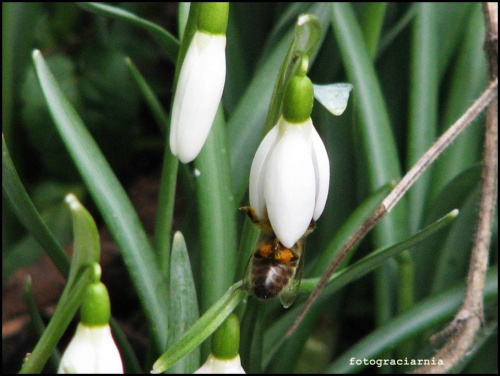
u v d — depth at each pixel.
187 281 0.23
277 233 0.19
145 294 0.25
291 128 0.19
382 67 0.37
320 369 0.34
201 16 0.20
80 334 0.18
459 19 0.35
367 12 0.33
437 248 0.31
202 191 0.26
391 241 0.31
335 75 0.35
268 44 0.32
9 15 0.39
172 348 0.19
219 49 0.20
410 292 0.31
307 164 0.19
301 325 0.29
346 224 0.29
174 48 0.27
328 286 0.25
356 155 0.32
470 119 0.23
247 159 0.28
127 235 0.25
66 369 0.17
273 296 0.20
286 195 0.19
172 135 0.20
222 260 0.26
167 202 0.25
